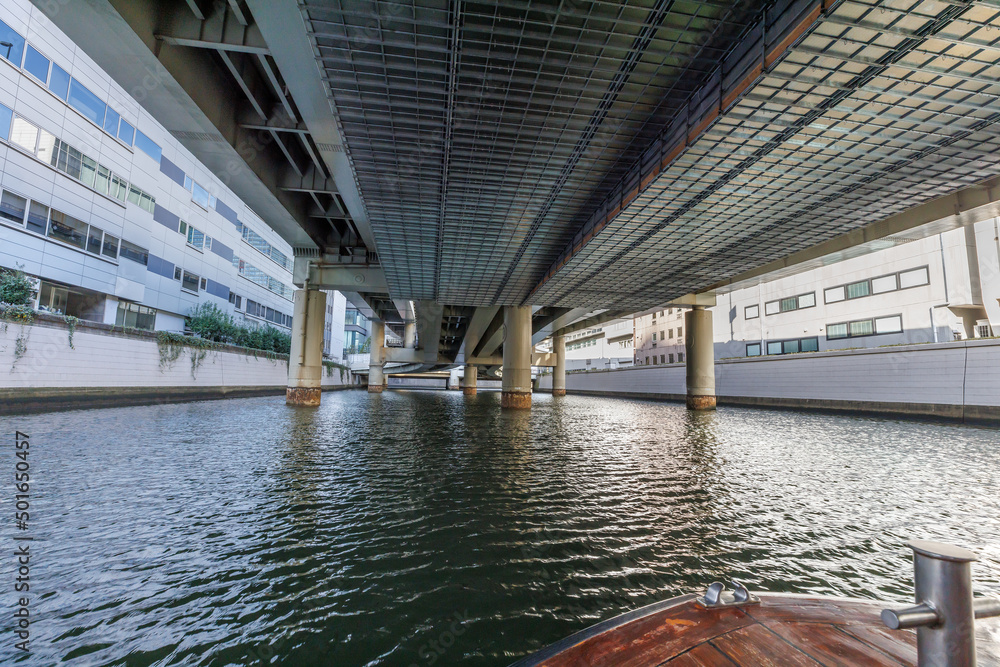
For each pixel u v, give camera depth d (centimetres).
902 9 602
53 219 2367
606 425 2155
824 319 3766
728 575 483
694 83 877
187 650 348
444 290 2719
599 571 495
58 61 2367
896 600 426
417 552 542
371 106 943
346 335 9750
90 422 1608
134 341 2408
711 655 200
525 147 1086
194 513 668
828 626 227
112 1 843
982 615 144
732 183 1156
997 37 646
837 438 1650
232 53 1120
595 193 1355
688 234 1546
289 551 539
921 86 766
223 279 4144
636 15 707
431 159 1148
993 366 2183
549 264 2134
